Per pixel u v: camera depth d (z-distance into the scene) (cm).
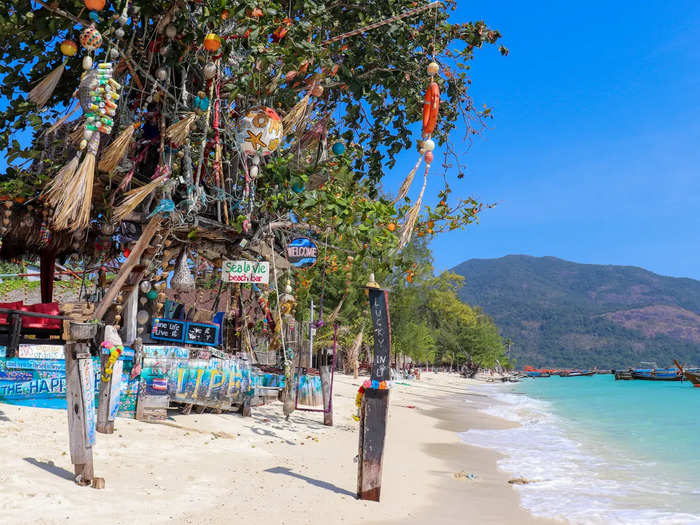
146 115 798
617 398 4431
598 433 1798
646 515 711
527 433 1742
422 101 954
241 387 1074
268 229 956
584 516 696
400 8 900
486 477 923
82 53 709
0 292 1842
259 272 907
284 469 734
